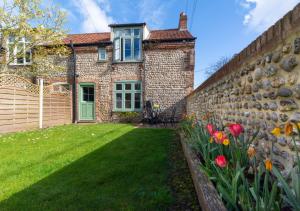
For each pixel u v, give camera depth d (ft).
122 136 21.61
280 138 5.91
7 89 24.48
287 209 4.64
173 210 6.92
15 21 32.07
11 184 9.13
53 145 17.25
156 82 38.70
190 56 37.86
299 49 4.91
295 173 4.50
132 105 39.40
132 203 7.37
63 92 37.52
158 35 41.73
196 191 7.64
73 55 40.83
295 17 4.92
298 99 5.09
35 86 29.68
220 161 5.66
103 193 8.16
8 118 24.62
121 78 39.63
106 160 12.65
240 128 6.18
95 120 40.01
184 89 37.96
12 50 34.22
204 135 9.89
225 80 11.56
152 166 11.41
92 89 40.93
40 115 30.35
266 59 6.59
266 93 6.71
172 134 22.97
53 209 7.06
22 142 18.62
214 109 14.38
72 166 11.53
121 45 39.91
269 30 6.28
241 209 5.00
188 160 10.77
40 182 9.32
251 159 6.69
